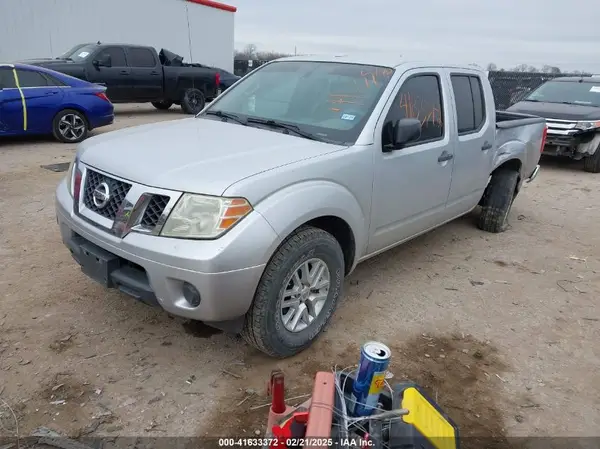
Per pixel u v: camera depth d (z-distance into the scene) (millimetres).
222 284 2562
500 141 5398
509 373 3217
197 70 14641
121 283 2840
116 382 2873
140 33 17469
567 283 4629
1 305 3557
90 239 2889
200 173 2719
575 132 9578
